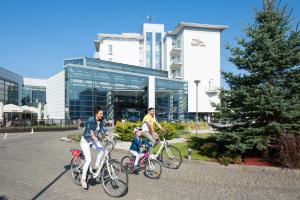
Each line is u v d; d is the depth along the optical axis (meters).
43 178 8.83
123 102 56.78
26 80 83.12
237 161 11.32
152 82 52.50
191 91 72.56
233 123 12.46
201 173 9.95
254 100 11.27
